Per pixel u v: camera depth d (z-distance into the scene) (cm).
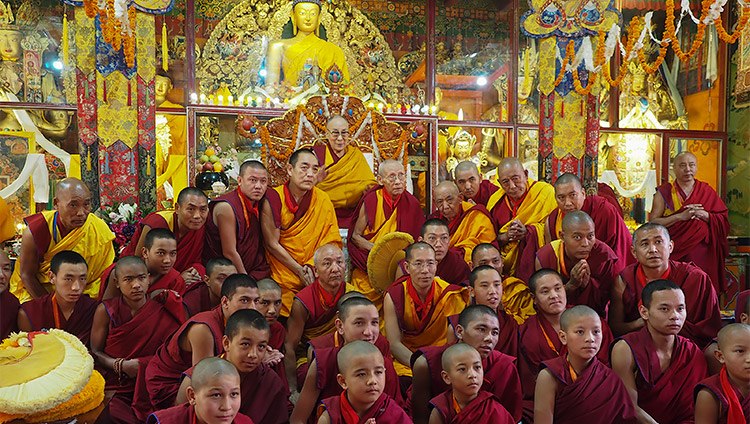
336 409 376
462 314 438
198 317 437
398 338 512
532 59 966
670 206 764
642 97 1005
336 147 694
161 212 575
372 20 955
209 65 891
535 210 657
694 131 1005
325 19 941
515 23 963
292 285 580
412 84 963
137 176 729
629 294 540
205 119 811
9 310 489
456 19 966
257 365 407
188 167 776
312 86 916
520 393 429
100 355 473
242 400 403
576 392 405
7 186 790
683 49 1018
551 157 875
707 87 1020
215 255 589
